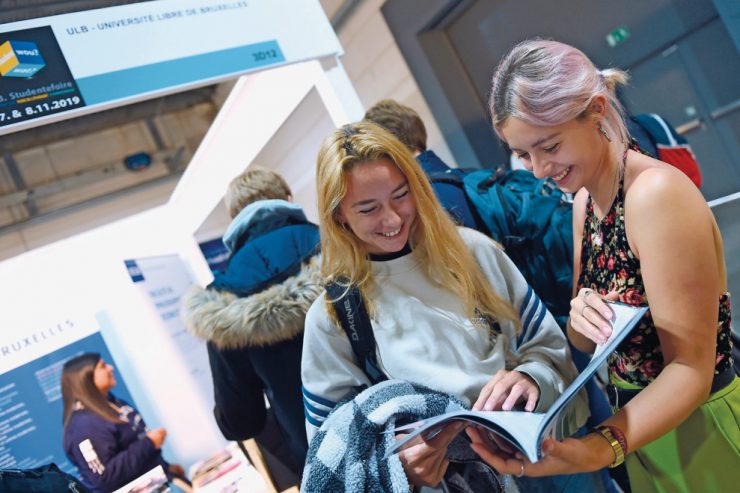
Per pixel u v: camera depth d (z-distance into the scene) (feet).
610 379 3.46
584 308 2.89
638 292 2.88
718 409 2.86
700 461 2.93
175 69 4.53
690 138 6.86
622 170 2.81
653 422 2.57
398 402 2.93
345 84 5.88
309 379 3.29
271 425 5.82
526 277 4.79
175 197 8.84
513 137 2.81
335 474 2.83
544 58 2.67
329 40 5.46
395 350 3.13
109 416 6.57
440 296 3.19
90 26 4.25
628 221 2.75
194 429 7.54
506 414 2.61
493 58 8.61
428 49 9.06
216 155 7.86
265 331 4.30
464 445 3.18
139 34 4.43
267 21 5.10
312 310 3.30
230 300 4.44
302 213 4.93
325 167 2.95
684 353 2.59
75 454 6.32
